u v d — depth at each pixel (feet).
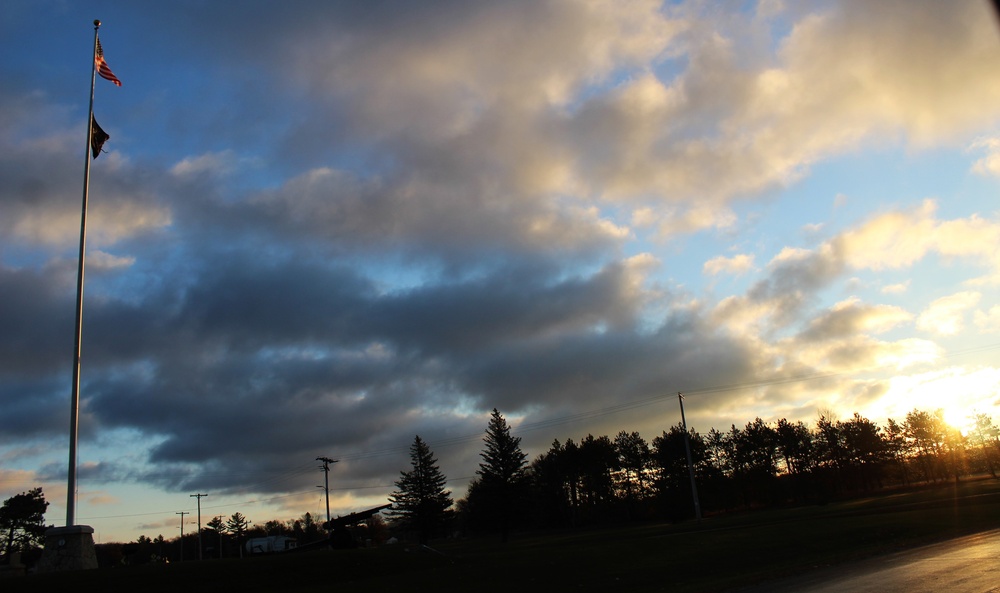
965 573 62.34
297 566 94.99
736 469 338.75
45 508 229.04
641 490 356.79
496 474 291.58
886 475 342.23
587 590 81.46
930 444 348.59
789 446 329.31
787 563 93.71
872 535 117.08
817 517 177.58
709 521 228.63
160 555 410.11
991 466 370.94
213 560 99.19
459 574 94.27
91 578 83.66
